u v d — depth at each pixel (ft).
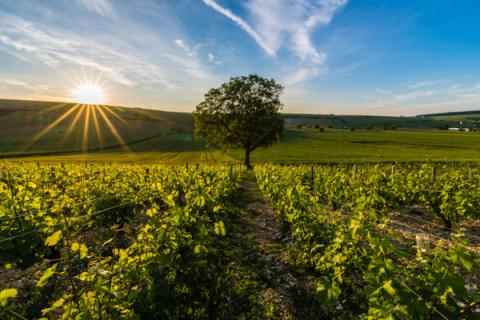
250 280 21.47
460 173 49.80
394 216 39.17
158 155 198.08
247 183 75.72
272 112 125.18
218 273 22.30
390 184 39.01
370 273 12.19
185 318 17.12
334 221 20.53
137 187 42.11
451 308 9.92
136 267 13.88
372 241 12.80
